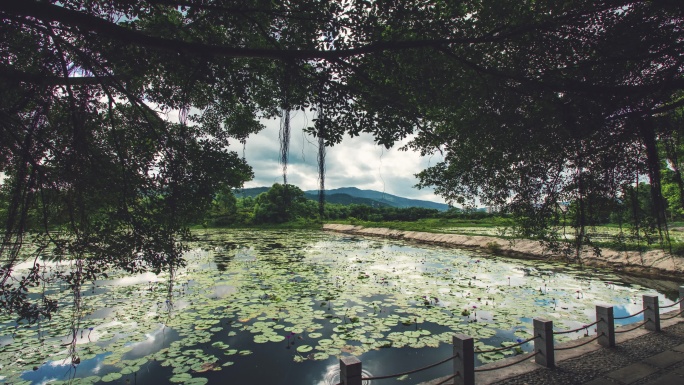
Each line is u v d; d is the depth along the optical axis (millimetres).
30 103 3439
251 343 5090
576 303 7109
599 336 4664
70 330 5520
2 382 3980
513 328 5691
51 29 2762
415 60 3582
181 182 3422
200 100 4738
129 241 3234
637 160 3393
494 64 3578
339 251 16203
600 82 3182
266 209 36750
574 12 2938
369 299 7438
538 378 3760
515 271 10781
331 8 2994
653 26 2877
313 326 5750
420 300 7328
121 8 2936
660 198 3256
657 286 8773
